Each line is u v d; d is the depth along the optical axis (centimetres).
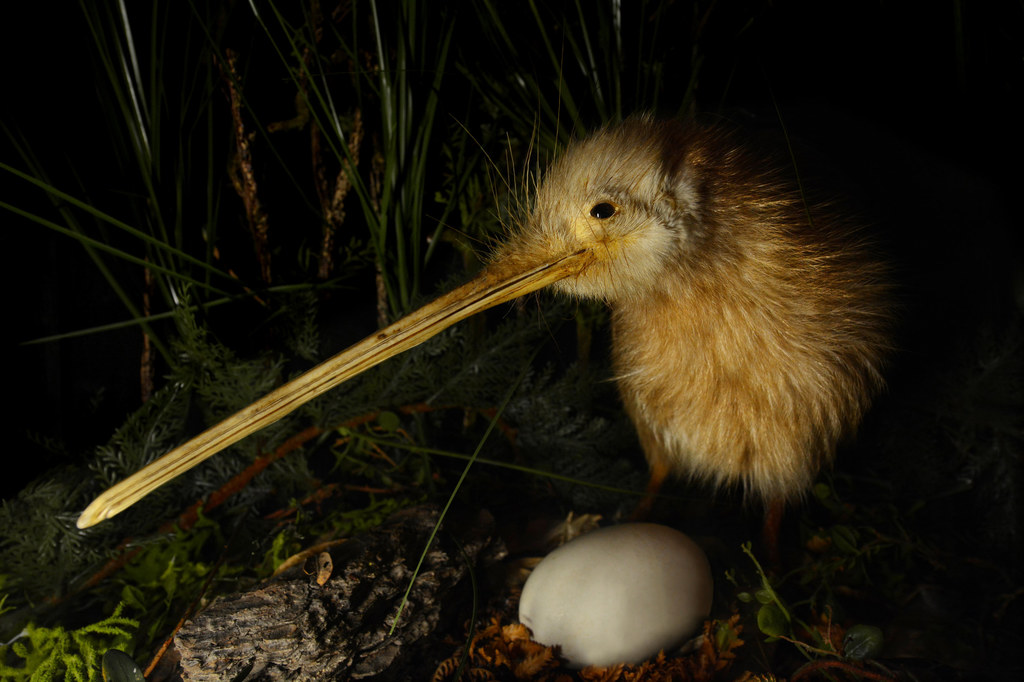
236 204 80
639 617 60
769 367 63
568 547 63
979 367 75
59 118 75
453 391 76
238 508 72
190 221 76
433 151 79
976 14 76
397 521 67
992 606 66
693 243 61
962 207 73
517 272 61
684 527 73
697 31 77
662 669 60
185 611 64
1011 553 71
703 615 62
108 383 80
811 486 72
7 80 72
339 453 77
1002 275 75
